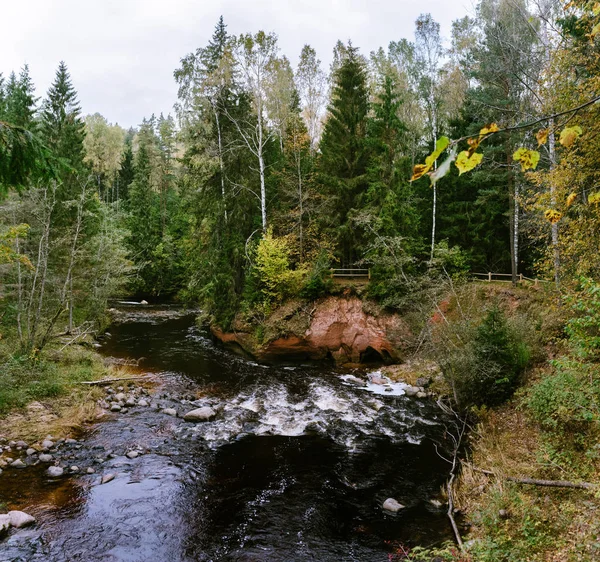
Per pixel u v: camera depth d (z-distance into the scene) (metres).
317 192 26.17
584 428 9.39
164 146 59.50
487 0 22.39
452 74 31.80
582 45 12.02
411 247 22.62
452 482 10.00
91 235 26.34
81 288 24.50
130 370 19.09
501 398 13.60
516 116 18.67
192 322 32.12
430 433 13.01
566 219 11.68
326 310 22.09
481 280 24.94
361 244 25.28
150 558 7.52
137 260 44.06
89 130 61.59
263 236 23.42
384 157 25.91
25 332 19.16
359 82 26.89
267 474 10.63
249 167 26.00
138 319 32.62
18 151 5.42
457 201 28.67
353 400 15.86
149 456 11.30
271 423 13.73
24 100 30.38
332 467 11.01
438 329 16.05
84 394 15.23
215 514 8.95
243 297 24.08
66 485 9.69
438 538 8.03
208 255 27.23
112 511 8.84
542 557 6.45
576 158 10.99
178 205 50.38
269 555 7.69
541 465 9.04
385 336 20.67
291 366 21.16
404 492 9.83
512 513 7.94
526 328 14.83
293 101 35.16
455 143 1.83
